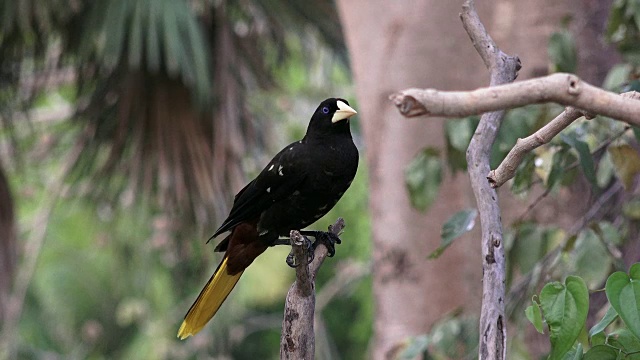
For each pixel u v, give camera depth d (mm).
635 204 7422
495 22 9711
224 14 12234
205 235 12391
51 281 19984
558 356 4348
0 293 12500
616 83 7598
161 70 11688
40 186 16688
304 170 6777
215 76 12016
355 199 20031
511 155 4406
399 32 10102
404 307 10047
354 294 22484
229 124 11828
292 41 15984
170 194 12000
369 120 10391
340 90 21172
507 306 7664
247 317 22578
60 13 11625
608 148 6750
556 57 7449
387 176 10195
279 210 6930
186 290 19344
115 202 13422
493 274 4629
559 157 6730
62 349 20766
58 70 12727
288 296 5340
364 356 23109
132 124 11930
